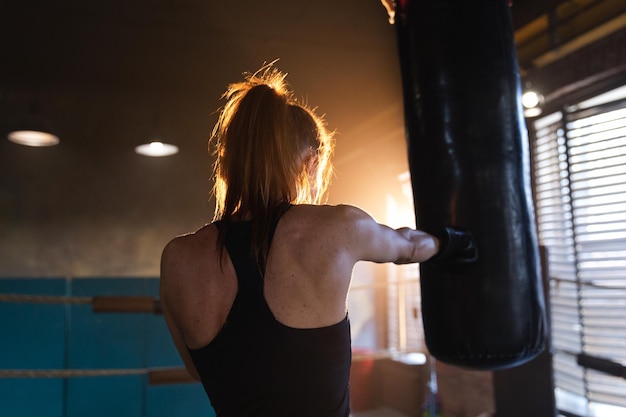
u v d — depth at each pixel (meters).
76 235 5.59
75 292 4.50
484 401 3.91
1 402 4.19
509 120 1.31
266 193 0.81
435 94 1.32
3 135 5.45
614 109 2.70
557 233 3.04
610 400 2.67
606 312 2.69
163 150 4.87
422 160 1.34
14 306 4.30
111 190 5.75
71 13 3.47
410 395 5.07
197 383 4.52
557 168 3.07
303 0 3.29
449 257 1.19
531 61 3.21
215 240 0.81
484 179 1.27
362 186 5.62
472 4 1.33
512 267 1.25
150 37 3.85
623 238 2.58
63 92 5.18
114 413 4.34
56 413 4.27
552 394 2.43
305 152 0.86
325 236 0.78
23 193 5.48
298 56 4.13
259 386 0.73
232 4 3.35
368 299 5.92
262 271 0.75
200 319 0.78
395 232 0.91
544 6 3.05
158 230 5.84
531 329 1.26
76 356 4.36
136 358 4.46
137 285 4.64
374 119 5.23
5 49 4.06
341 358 0.76
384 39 3.83
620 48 2.63
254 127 0.83
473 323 1.22
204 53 4.16
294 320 0.74
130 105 5.64
